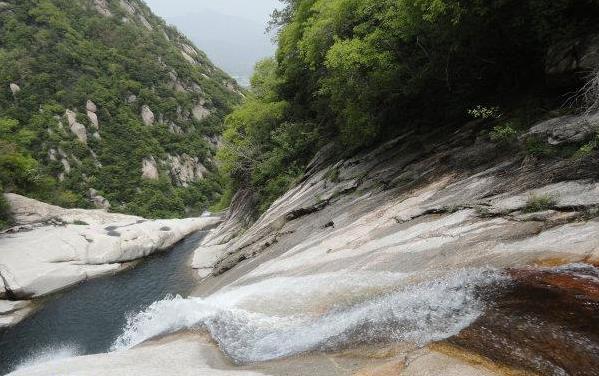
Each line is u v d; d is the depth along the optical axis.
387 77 13.92
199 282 26.39
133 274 31.16
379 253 9.32
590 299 4.96
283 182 25.17
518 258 6.35
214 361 7.12
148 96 89.50
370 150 17.11
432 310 6.12
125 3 119.81
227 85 125.06
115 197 70.31
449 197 9.76
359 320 6.76
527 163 8.82
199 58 129.50
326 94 20.38
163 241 38.41
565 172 7.61
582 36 9.34
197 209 78.62
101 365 7.02
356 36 14.35
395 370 4.81
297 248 13.70
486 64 13.03
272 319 8.56
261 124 30.86
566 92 10.08
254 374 5.73
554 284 5.48
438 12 10.41
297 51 23.97
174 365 6.84
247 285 12.83
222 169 31.59
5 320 24.34
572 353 4.21
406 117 16.69
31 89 73.62
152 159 78.94
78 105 77.06
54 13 87.94
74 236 35.22
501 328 5.01
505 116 11.30
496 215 7.84
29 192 53.09
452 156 11.74
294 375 5.47
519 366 4.24
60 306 26.14
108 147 76.00
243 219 31.62
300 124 27.34
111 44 95.38
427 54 13.08
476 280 6.34
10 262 29.81
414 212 10.16
